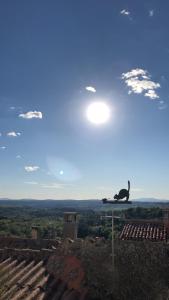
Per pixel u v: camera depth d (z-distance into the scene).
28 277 11.33
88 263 11.67
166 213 18.20
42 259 12.81
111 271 11.30
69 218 16.27
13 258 12.97
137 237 16.78
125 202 11.76
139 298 10.96
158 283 11.23
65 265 11.96
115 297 10.93
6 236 15.70
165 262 11.74
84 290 10.83
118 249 12.16
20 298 9.80
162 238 16.66
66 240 13.88
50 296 10.34
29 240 15.20
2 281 11.01
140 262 11.70
